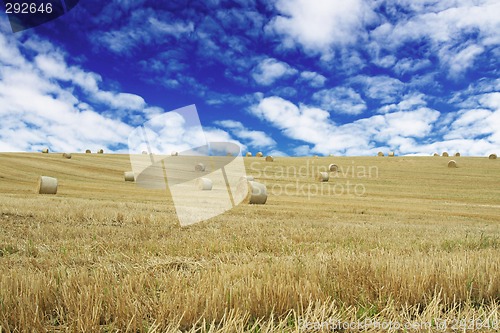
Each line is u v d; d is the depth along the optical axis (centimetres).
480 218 1756
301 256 595
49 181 2355
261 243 749
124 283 358
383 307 335
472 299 387
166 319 290
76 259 544
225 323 273
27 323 273
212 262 550
